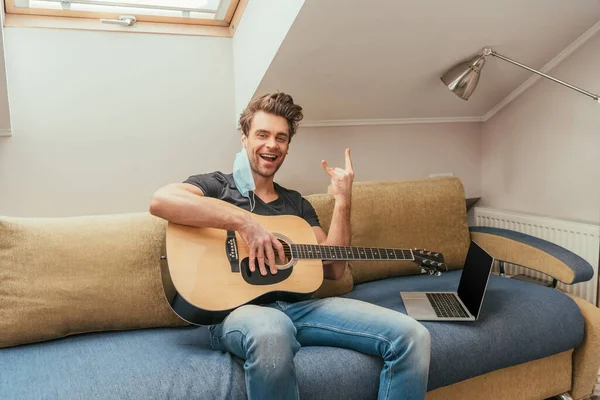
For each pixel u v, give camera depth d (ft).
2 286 4.99
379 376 4.74
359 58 7.00
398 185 7.49
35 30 6.66
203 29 7.73
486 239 7.52
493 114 9.17
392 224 7.21
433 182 7.74
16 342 4.95
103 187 7.19
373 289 6.70
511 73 7.99
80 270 5.24
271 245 5.12
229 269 4.95
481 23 6.69
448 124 9.29
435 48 7.07
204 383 4.22
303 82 7.23
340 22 6.21
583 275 6.15
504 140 9.02
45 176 6.86
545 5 6.56
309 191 8.43
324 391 4.49
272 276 5.08
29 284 5.06
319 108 7.95
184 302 4.66
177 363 4.45
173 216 4.93
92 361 4.55
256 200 5.70
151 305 5.45
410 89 7.99
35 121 6.74
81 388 4.04
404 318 4.78
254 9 7.01
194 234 5.05
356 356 4.78
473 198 9.61
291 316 5.22
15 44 6.57
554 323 5.72
